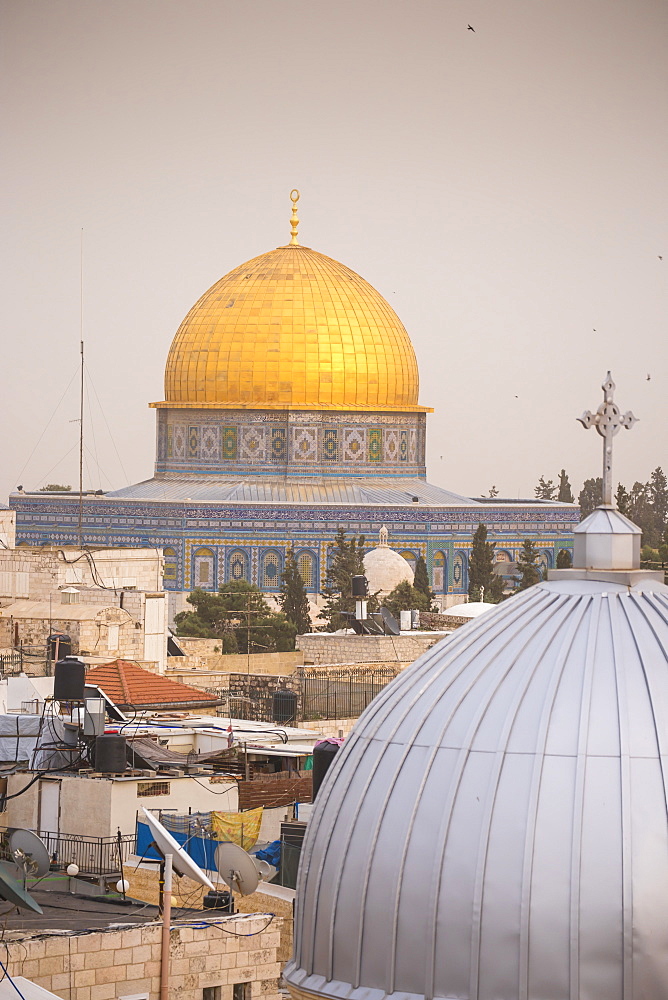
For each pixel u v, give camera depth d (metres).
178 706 69.31
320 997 34.12
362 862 34.19
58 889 46.00
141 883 45.84
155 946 39.09
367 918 33.91
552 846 32.84
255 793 52.53
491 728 34.19
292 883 47.09
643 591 36.25
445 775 34.06
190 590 158.12
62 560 90.44
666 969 32.25
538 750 33.56
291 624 130.12
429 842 33.66
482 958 32.81
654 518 151.38
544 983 32.50
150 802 51.12
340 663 93.31
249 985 40.31
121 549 93.19
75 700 56.94
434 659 36.19
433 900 33.28
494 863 33.00
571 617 35.78
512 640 35.72
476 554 158.00
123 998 38.69
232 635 127.44
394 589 138.38
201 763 55.91
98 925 40.16
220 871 41.53
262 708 80.75
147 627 86.31
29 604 87.56
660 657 34.47
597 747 33.38
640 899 32.38
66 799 50.94
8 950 37.75
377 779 34.75
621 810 32.81
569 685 34.28
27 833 43.72
